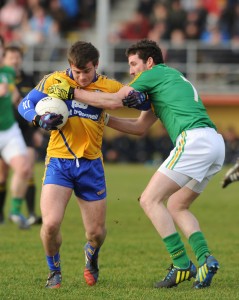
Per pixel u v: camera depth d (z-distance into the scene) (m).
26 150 34.12
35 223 35.91
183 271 21.23
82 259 26.70
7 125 33.50
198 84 77.44
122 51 76.25
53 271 21.42
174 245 21.09
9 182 55.78
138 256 27.30
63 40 81.06
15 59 34.91
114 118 22.70
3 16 82.88
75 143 20.89
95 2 85.69
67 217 38.75
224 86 78.06
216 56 77.06
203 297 19.80
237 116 79.62
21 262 25.78
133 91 21.08
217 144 21.36
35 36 79.75
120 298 19.73
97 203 21.17
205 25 79.62
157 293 20.42
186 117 21.34
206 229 34.84
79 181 20.97
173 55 76.69
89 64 20.41
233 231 34.28
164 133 73.56
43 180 21.16
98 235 21.41
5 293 20.39
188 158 21.02
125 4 90.06
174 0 82.62
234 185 58.31
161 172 21.25
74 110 20.84
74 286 21.66
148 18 81.12
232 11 80.81
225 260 26.50
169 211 22.03
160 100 21.67
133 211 41.12
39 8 83.50
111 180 57.22
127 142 74.44
